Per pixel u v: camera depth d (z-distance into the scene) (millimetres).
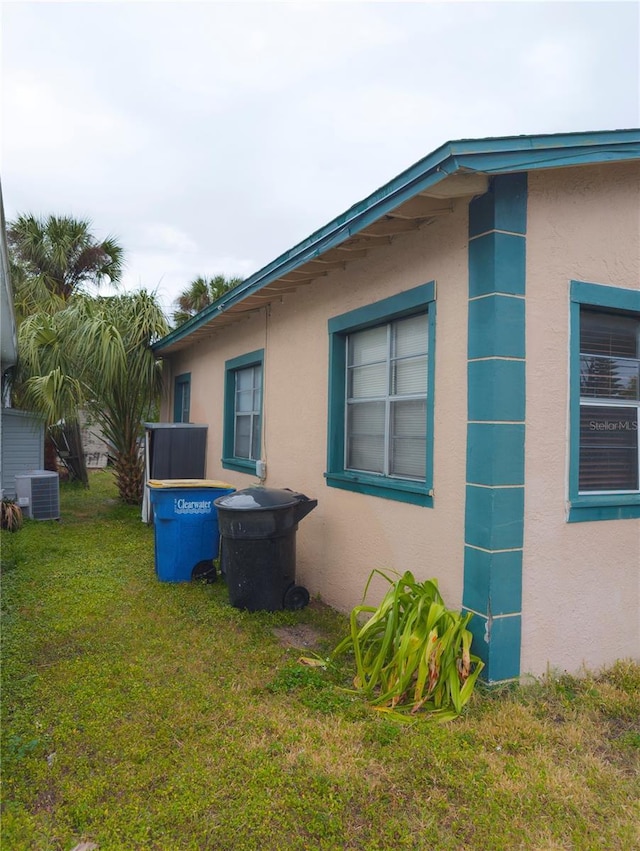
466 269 3949
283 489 6121
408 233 4566
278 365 6965
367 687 3643
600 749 3184
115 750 3006
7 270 5590
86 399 10297
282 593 5371
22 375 11367
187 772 2830
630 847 2422
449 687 3525
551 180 3920
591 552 4062
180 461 9422
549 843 2430
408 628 3580
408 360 4801
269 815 2543
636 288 4285
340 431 5703
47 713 3357
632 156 3777
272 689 3725
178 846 2379
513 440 3736
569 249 3992
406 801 2680
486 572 3689
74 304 10891
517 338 3758
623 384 4406
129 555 7336
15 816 2521
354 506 5273
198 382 10320
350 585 5293
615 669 4098
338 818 2535
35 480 9602
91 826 2480
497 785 2777
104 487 14180
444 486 4121
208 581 6238
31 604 5297
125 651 4293
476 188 3682
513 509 3734
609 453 4355
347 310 5445
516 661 3758
